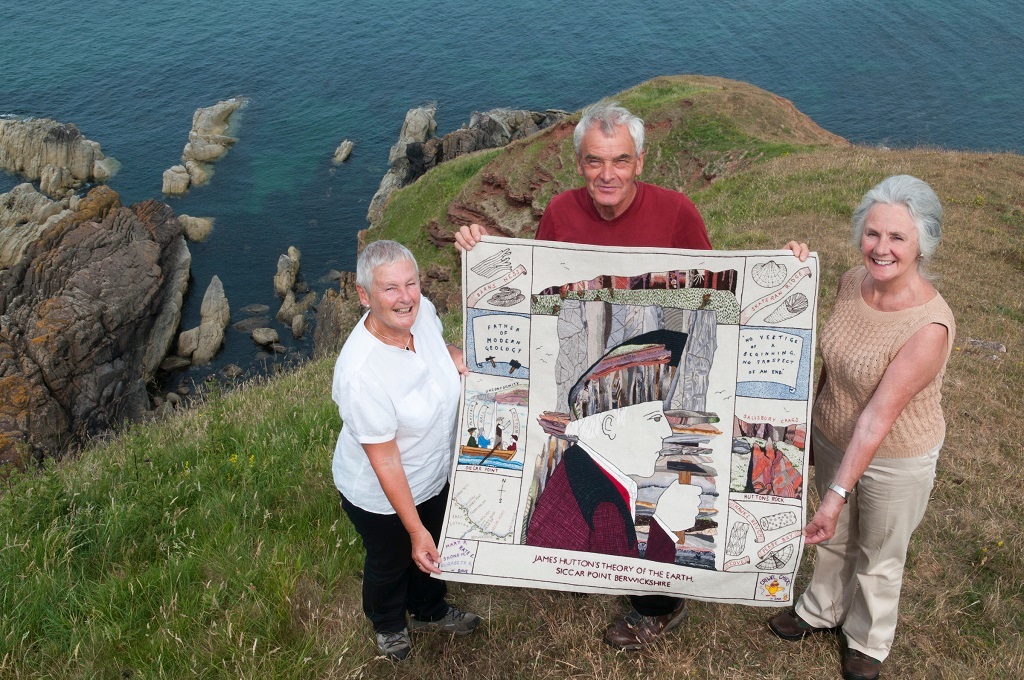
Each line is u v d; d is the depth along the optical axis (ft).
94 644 11.57
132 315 99.76
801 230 38.32
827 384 11.14
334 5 280.51
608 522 11.42
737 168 70.18
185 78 212.64
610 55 230.68
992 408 20.99
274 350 106.11
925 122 188.34
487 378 11.66
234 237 133.90
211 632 11.64
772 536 11.05
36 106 194.08
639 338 11.25
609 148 10.73
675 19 260.42
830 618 11.98
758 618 12.75
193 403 26.55
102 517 14.65
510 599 13.17
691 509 11.30
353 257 129.39
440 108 190.80
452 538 11.47
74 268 100.42
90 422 89.10
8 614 11.98
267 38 246.27
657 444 11.39
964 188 46.88
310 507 15.10
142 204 117.19
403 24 257.55
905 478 10.34
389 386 10.05
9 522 14.74
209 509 15.05
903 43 236.84
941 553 14.23
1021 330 28.25
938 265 35.29
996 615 12.66
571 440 11.53
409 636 12.20
